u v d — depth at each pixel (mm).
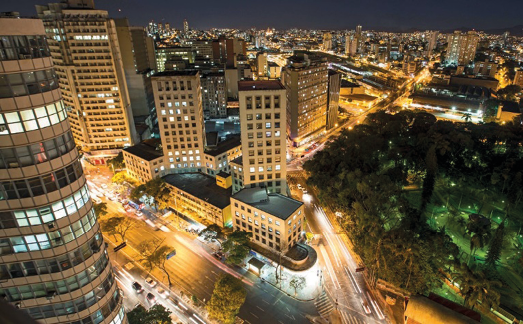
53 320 44031
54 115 38031
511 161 126938
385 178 118125
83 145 180625
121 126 178000
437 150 142000
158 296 95250
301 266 100812
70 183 40531
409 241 85125
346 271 104250
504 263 102375
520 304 87938
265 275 102625
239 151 159500
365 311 89562
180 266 106812
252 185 117562
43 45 36719
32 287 41719
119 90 170125
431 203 130750
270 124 108750
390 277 88000
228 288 80125
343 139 172500
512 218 117375
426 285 86000
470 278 75688
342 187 125875
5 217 37719
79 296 43812
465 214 123938
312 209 139500
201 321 87625
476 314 75875
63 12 153750
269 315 88938
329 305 91875
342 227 124188
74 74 163500
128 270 105500
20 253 39750
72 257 42062
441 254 86812
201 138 145375
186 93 136250
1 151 35312
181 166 150000
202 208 125500
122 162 165500
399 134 173125
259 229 107750
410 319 77938
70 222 41094
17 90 34562
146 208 139000
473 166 135375
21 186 37094
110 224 112125
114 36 165750
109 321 47844
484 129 161250
